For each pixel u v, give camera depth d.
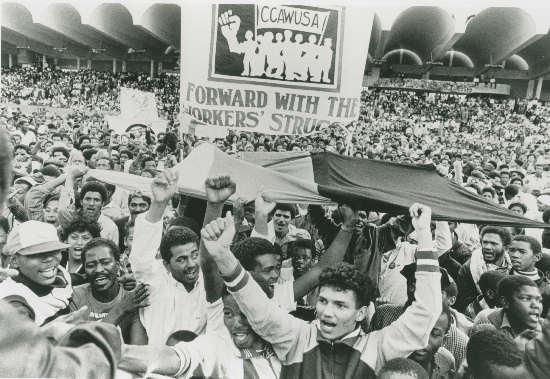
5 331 0.88
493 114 40.12
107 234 5.72
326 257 3.83
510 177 13.65
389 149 20.17
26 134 15.20
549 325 2.74
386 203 3.99
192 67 5.87
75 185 6.59
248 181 4.69
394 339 2.68
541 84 50.78
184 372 1.40
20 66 53.47
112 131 14.60
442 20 38.47
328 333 2.63
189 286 3.50
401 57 56.19
